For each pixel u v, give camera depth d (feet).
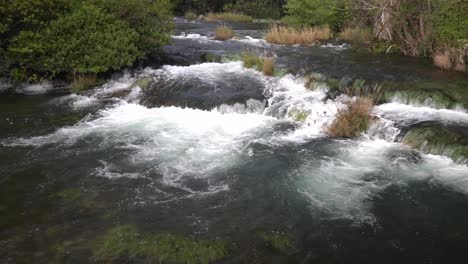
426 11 47.50
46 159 26.37
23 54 39.47
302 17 64.13
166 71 43.45
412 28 49.67
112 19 43.04
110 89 40.16
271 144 28.84
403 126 28.99
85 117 33.60
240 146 28.58
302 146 28.48
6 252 17.60
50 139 29.40
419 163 25.76
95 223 19.86
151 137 29.94
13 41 39.14
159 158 26.76
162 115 33.88
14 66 40.78
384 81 36.70
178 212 20.99
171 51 50.52
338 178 24.44
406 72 39.88
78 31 40.57
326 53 49.29
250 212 21.15
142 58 45.21
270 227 19.93
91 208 21.13
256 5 103.14
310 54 48.65
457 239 19.25
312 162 26.30
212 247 18.31
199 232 19.40
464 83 36.06
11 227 19.42
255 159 26.76
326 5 61.93
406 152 27.09
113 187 23.22
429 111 31.86
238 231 19.56
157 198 22.24
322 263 17.53
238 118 33.14
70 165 25.67
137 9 44.52
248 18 92.73
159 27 47.96
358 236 19.38
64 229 19.33
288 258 17.76
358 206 21.76
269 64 41.16
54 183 23.53
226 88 37.78
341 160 26.45
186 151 27.78
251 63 43.78
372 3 54.03
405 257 18.04
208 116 33.53
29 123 32.24
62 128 31.40
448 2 45.57
